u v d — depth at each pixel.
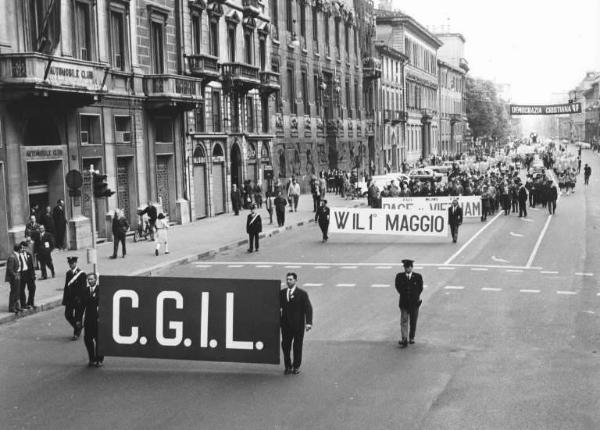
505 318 17.25
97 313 14.00
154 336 13.83
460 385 12.33
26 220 27.67
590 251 28.73
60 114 29.83
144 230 33.91
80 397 12.19
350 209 34.69
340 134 74.25
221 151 46.19
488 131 156.62
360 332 16.09
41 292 21.30
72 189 23.23
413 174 65.50
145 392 12.36
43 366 14.20
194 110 42.34
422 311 18.08
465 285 21.53
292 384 12.57
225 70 45.50
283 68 59.19
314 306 18.92
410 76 107.12
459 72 146.75
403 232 34.06
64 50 29.88
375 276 23.36
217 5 44.72
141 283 13.88
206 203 44.22
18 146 27.34
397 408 11.23
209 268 25.92
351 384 12.48
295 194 48.91
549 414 10.91
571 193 63.81
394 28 102.19
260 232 33.00
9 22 26.89
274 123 57.41
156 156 38.22
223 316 13.56
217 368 13.70
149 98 36.69
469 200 41.78
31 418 11.23
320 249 30.69
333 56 72.75
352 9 79.62
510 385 12.29
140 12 36.53
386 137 93.56
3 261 26.44
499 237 33.78
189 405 11.62
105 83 32.72
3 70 26.22
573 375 12.80
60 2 28.09
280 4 58.38
